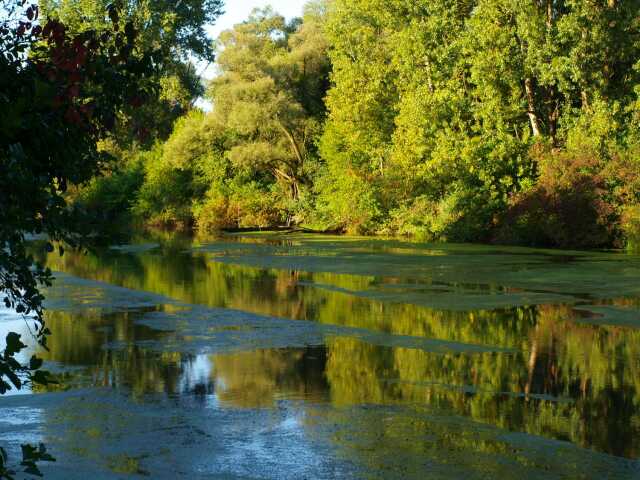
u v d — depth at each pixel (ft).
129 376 35.63
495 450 25.46
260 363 38.42
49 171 14.78
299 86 196.54
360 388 33.58
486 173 136.36
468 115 148.15
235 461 24.26
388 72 164.35
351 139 166.09
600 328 48.98
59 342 43.52
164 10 189.16
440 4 144.46
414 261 96.58
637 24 125.59
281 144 192.34
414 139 144.46
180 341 43.93
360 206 164.55
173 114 228.84
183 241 145.38
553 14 132.77
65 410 30.01
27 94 13.85
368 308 57.52
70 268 89.20
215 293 66.28
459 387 33.94
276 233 173.17
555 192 123.85
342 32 168.66
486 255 105.60
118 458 24.39
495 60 132.16
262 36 200.13
